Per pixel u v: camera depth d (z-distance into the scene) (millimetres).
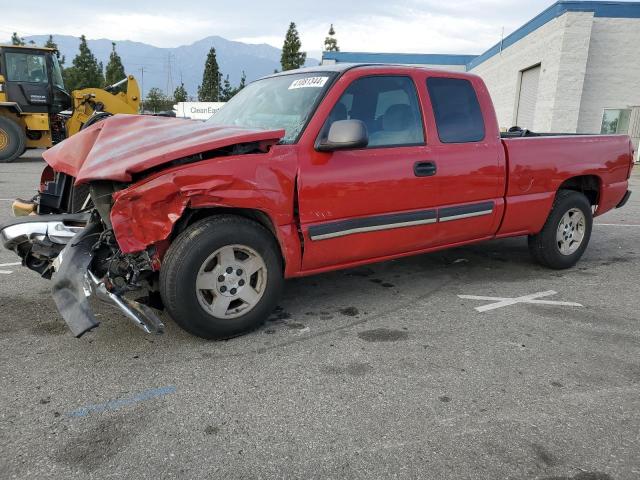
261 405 2865
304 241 3717
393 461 2414
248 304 3662
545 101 22828
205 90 74875
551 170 5070
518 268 5598
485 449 2504
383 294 4707
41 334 3725
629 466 2395
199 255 3342
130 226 3193
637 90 21594
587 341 3742
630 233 7449
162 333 3518
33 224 3729
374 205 3977
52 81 16594
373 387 3068
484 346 3643
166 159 3170
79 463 2383
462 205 4504
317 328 3918
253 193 3416
